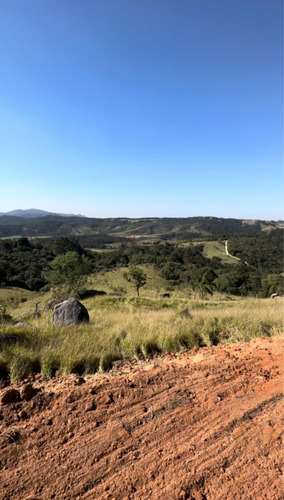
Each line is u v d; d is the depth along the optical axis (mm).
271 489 1735
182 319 7066
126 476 1918
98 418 2549
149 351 4531
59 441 2277
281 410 2543
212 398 2820
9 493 1838
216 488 1779
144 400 2832
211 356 4020
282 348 4160
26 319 10406
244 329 5645
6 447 2217
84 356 3930
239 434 2254
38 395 2861
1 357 3693
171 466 1972
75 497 1787
